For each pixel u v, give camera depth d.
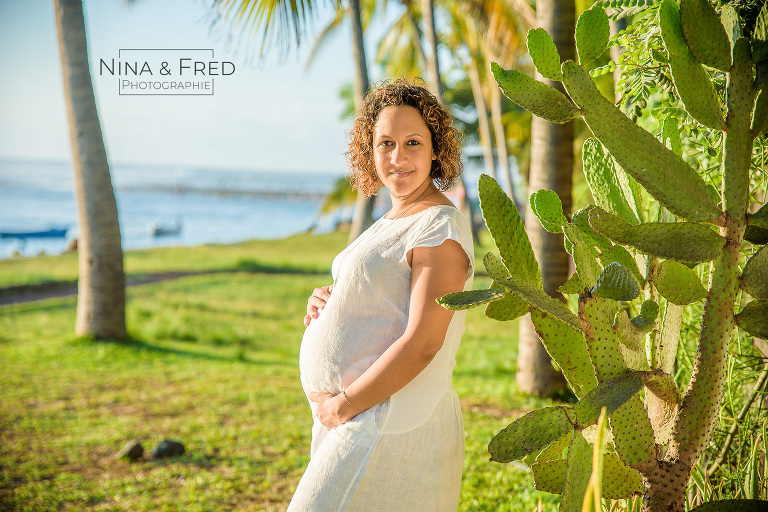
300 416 5.05
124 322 7.97
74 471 3.96
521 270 1.49
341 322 1.65
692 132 1.91
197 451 4.27
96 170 7.60
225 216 50.38
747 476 1.66
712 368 1.35
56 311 10.40
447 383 1.65
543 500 2.97
